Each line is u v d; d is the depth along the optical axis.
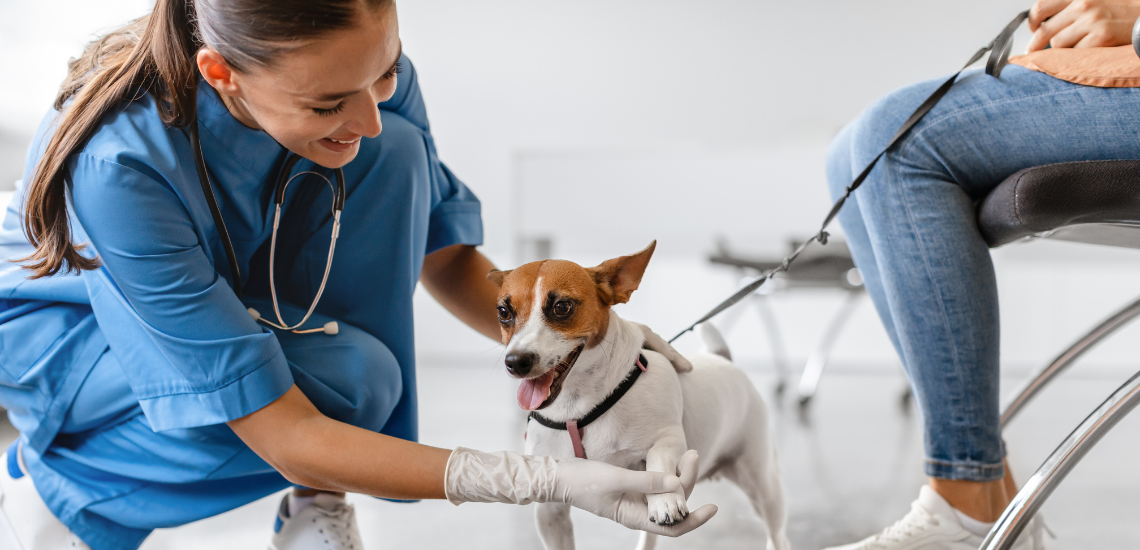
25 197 1.10
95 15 3.44
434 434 3.02
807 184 3.90
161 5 1.01
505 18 5.88
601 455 1.07
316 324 1.25
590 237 4.05
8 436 1.81
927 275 1.13
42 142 1.12
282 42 0.86
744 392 1.33
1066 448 0.96
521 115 5.93
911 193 1.13
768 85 5.77
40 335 1.18
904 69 5.64
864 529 1.90
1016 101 1.06
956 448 1.14
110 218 0.98
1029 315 4.83
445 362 5.49
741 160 3.94
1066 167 0.98
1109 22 1.05
